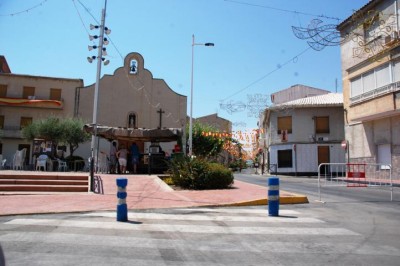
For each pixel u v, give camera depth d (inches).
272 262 189.6
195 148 1476.4
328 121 1368.1
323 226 286.4
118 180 300.8
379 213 355.9
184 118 1567.4
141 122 1536.7
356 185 538.3
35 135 1311.5
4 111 1542.8
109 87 1542.8
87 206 369.7
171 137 809.5
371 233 262.1
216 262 188.7
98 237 237.8
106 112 1524.4
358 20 907.4
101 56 576.4
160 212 346.3
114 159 834.8
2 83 1560.0
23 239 230.1
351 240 240.4
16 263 180.7
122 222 289.4
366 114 932.0
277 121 1446.9
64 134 1284.4
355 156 1007.6
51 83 1569.9
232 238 242.2
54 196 456.1
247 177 1112.8
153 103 1558.8
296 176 1299.2
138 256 197.0
